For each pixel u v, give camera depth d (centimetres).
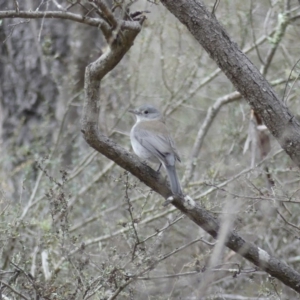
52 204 920
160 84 1675
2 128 1716
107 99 1648
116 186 1454
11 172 1489
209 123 1436
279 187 1057
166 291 894
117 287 848
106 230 1302
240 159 1340
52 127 1666
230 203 604
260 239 1219
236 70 827
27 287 859
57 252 1133
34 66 1694
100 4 785
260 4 1603
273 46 1398
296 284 856
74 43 1681
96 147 855
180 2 829
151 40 1597
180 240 1138
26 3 1653
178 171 1563
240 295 1130
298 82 1388
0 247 964
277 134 826
